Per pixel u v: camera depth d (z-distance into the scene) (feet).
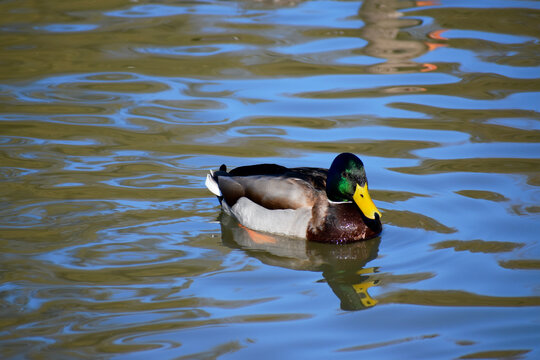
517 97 53.98
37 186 41.55
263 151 46.50
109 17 72.33
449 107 52.80
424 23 69.82
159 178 43.19
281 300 31.35
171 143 47.70
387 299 31.32
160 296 31.42
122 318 29.66
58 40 66.03
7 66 60.18
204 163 45.03
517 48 63.26
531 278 32.45
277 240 37.93
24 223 37.52
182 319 29.63
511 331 28.50
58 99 54.54
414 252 35.50
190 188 42.27
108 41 65.87
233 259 35.29
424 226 37.78
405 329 28.94
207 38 66.74
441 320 29.48
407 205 39.93
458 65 60.13
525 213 38.45
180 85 57.26
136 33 67.87
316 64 60.80
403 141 47.70
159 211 39.55
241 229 39.14
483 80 57.11
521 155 45.32
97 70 59.88
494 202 39.75
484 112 51.80
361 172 36.99
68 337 28.25
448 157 45.32
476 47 63.77
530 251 34.81
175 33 67.97
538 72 58.29
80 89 56.34
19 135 48.42
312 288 32.55
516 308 30.14
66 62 61.31
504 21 69.82
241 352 27.35
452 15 72.23
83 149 46.60
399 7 75.51
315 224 37.52
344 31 68.03
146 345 27.73
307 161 45.03
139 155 46.01
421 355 27.02
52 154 45.78
